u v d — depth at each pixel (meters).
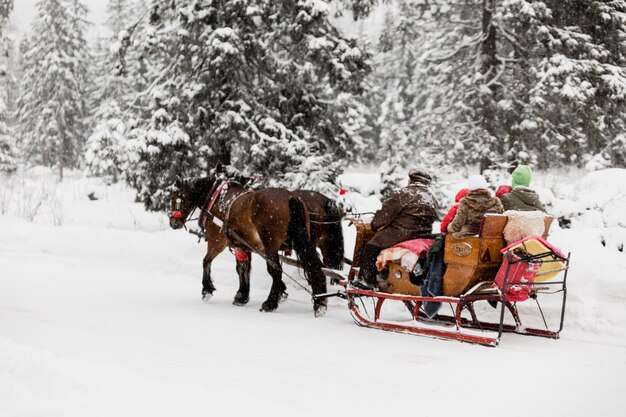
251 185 9.45
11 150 37.62
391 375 5.59
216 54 14.44
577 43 16.77
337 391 5.12
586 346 6.79
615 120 17.72
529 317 7.99
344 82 15.34
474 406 4.81
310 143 15.05
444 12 19.67
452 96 20.28
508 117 18.11
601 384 5.40
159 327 7.43
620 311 7.57
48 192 21.47
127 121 16.31
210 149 15.29
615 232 9.80
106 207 18.88
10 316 7.80
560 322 7.39
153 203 15.51
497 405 4.84
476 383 5.39
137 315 8.12
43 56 39.22
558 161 18.28
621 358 6.30
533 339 7.13
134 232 13.62
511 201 7.63
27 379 4.59
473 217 7.04
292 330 7.44
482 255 6.91
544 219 6.98
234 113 14.74
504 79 18.61
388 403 4.86
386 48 19.97
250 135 15.01
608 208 11.05
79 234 13.60
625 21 17.14
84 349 6.24
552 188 12.59
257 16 14.83
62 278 10.81
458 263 7.08
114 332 7.09
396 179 14.17
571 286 8.25
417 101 33.81
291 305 9.25
